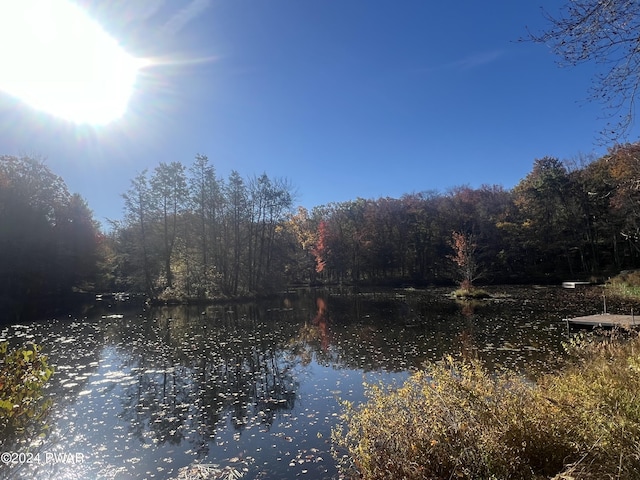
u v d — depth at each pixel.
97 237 40.56
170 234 35.12
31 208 29.14
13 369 3.63
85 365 11.89
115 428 7.00
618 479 2.60
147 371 11.12
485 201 51.50
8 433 3.78
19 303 28.09
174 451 6.04
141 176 33.97
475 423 3.28
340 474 4.98
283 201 38.19
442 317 20.14
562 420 3.31
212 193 35.53
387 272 55.56
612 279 32.88
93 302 34.00
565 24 4.03
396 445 3.33
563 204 44.50
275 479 5.08
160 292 33.75
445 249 50.50
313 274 58.19
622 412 3.16
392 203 54.78
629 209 30.22
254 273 37.31
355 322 19.56
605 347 6.13
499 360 10.65
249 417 7.46
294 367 11.28
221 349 14.03
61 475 5.29
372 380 9.58
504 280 46.03
